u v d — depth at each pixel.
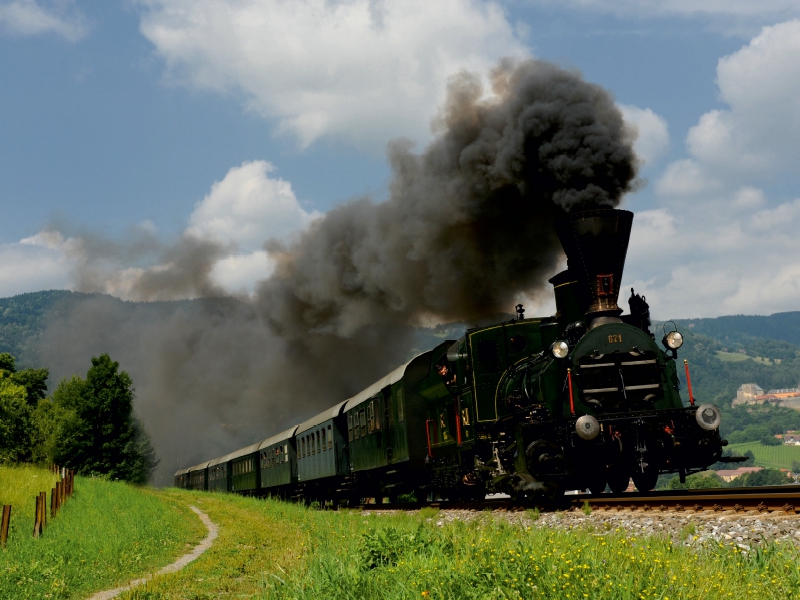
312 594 7.47
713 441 11.61
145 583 9.49
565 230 12.58
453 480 16.80
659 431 11.74
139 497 25.98
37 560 11.31
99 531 14.69
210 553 12.36
